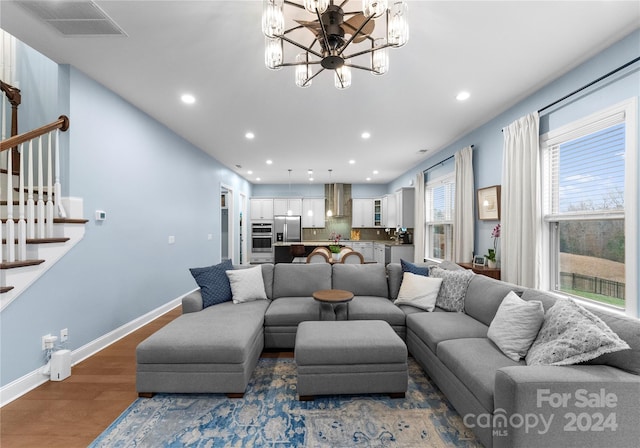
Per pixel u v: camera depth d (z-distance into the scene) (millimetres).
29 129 2814
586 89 2418
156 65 2535
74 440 1669
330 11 1507
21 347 2158
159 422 1832
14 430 1750
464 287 2893
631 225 2100
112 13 1897
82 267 2689
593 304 2475
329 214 8836
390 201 8078
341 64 1656
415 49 2281
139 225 3510
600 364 1493
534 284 2877
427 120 3795
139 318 3510
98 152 2861
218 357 2068
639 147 2037
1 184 2639
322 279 3473
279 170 7238
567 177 2707
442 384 2051
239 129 4188
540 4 1804
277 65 1727
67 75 2537
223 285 3174
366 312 2881
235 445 1643
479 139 4012
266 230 9055
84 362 2619
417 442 1661
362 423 1824
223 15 1914
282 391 2199
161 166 3971
